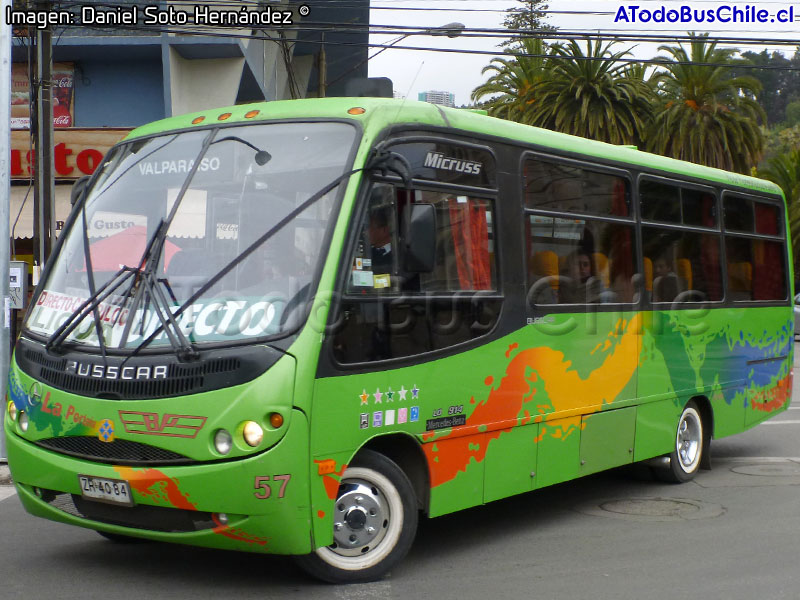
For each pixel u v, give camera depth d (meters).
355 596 5.77
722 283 10.34
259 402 5.37
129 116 21.47
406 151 6.34
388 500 6.14
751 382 10.92
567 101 31.61
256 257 5.82
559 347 7.66
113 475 5.61
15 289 10.62
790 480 9.82
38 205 14.80
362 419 5.85
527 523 7.92
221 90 21.61
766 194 11.46
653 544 7.17
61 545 7.01
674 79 34.91
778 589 6.02
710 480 9.86
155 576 6.18
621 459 8.55
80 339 5.98
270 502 5.36
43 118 14.80
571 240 7.95
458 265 6.71
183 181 6.36
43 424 5.98
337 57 30.20
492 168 7.15
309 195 5.95
